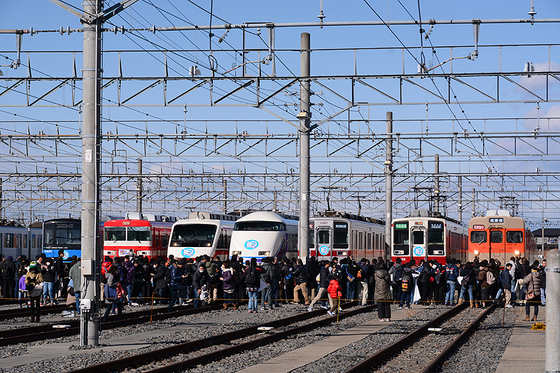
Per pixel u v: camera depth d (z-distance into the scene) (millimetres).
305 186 33375
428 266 34469
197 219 45281
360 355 18234
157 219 50781
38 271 26703
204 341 19812
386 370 16219
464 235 54719
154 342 20438
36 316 27250
